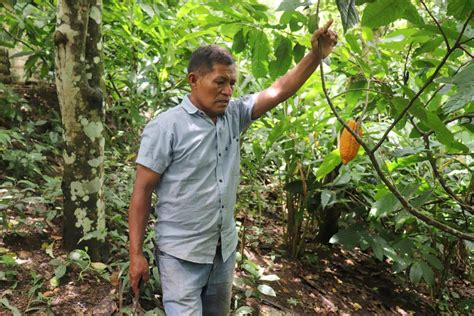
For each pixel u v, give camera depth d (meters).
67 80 2.19
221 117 1.75
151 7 3.14
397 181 2.86
